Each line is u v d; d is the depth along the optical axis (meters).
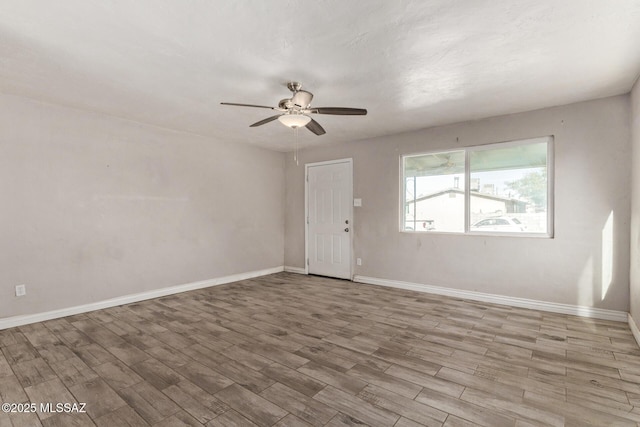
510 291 3.82
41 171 3.36
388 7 1.84
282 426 1.70
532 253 3.68
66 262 3.52
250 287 4.82
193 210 4.71
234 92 3.12
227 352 2.58
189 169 4.66
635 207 2.92
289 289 4.69
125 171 3.99
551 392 2.00
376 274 4.95
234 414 1.80
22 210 3.25
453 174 4.28
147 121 4.09
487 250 3.97
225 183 5.13
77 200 3.61
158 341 2.80
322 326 3.15
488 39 2.19
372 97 3.26
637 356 2.47
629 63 2.53
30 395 1.99
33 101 3.31
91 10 1.84
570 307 3.47
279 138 5.04
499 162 3.93
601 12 1.89
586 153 3.38
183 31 2.08
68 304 3.53
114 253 3.89
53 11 1.85
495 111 3.71
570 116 3.46
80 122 3.62
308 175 5.79
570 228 3.47
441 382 2.12
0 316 3.11
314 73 2.70
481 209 4.07
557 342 2.74
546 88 3.04
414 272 4.57
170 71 2.66
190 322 3.28
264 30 2.07
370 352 2.57
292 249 6.07
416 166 4.60
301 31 2.08
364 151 5.05
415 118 3.97
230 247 5.21
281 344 2.73
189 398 1.95
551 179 3.60
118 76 2.75
